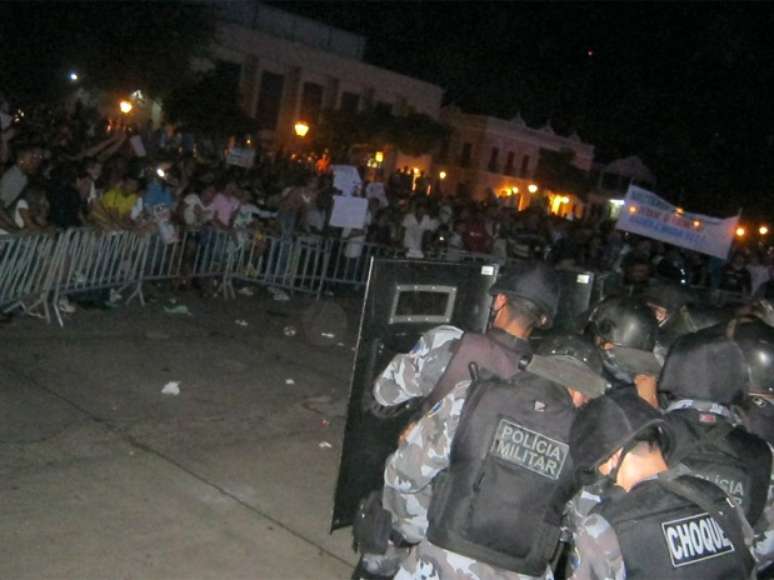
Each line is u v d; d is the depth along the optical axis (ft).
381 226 45.24
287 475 19.56
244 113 75.31
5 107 50.29
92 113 61.31
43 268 27.30
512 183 122.11
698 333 10.17
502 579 9.63
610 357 11.73
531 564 9.63
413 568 10.11
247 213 38.24
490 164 118.11
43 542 14.98
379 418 13.21
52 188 29.58
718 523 7.72
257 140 87.40
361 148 95.45
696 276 56.18
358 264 42.83
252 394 24.67
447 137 103.50
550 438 9.59
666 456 8.17
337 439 22.33
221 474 18.95
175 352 27.32
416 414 11.98
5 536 14.96
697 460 9.39
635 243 55.06
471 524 9.54
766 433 11.39
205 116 70.95
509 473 9.53
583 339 10.23
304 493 18.79
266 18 95.09
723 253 41.01
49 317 27.94
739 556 7.68
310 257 40.96
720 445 9.53
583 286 17.24
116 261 31.19
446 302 13.79
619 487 8.02
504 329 11.35
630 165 123.85
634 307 12.11
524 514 9.51
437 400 11.39
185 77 67.92
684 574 7.44
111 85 62.39
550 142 125.70
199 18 66.23
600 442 8.03
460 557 9.68
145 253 32.42
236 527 16.74
